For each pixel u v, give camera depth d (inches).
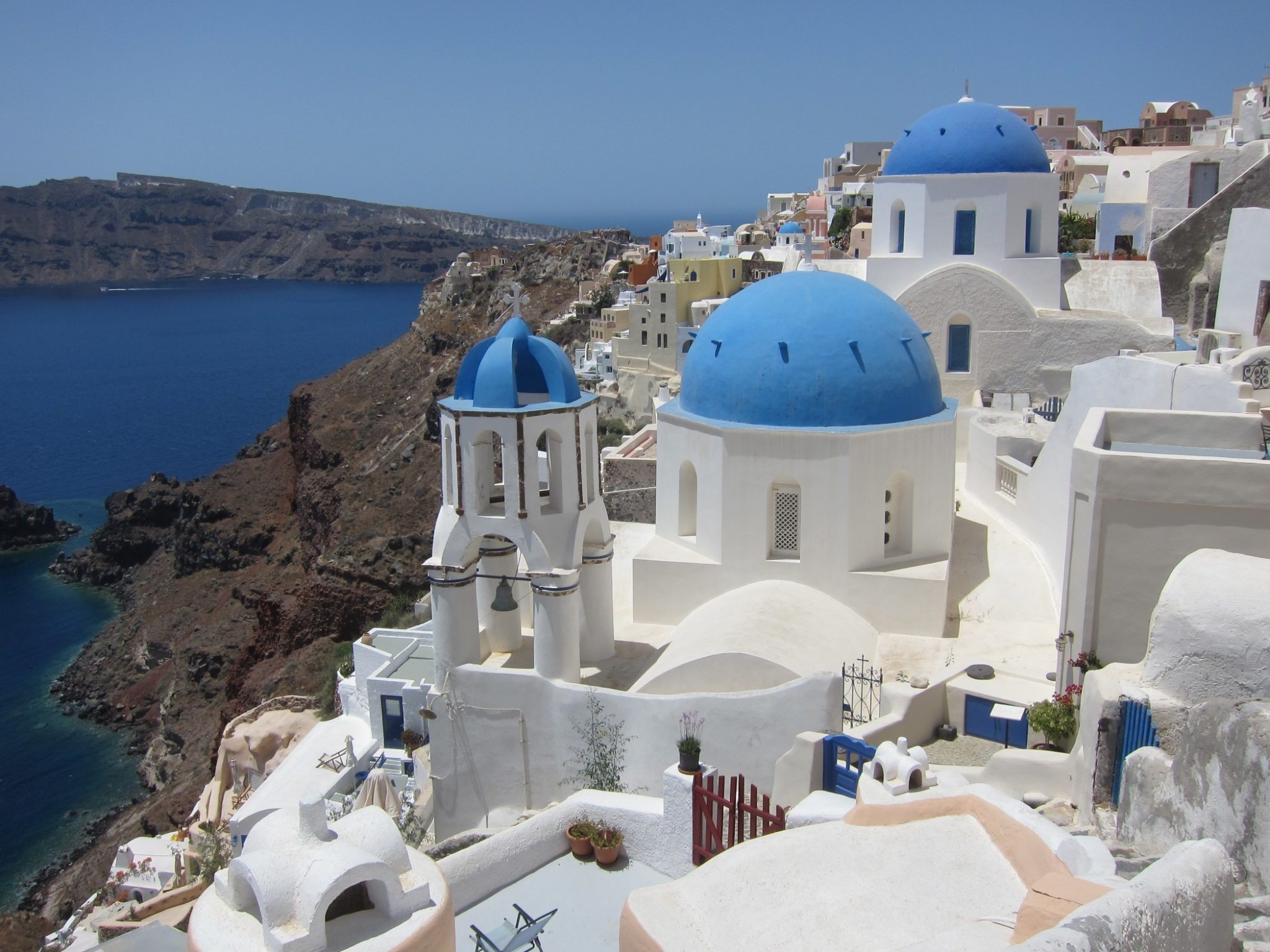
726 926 339.0
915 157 1261.1
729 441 852.0
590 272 4768.7
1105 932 229.1
